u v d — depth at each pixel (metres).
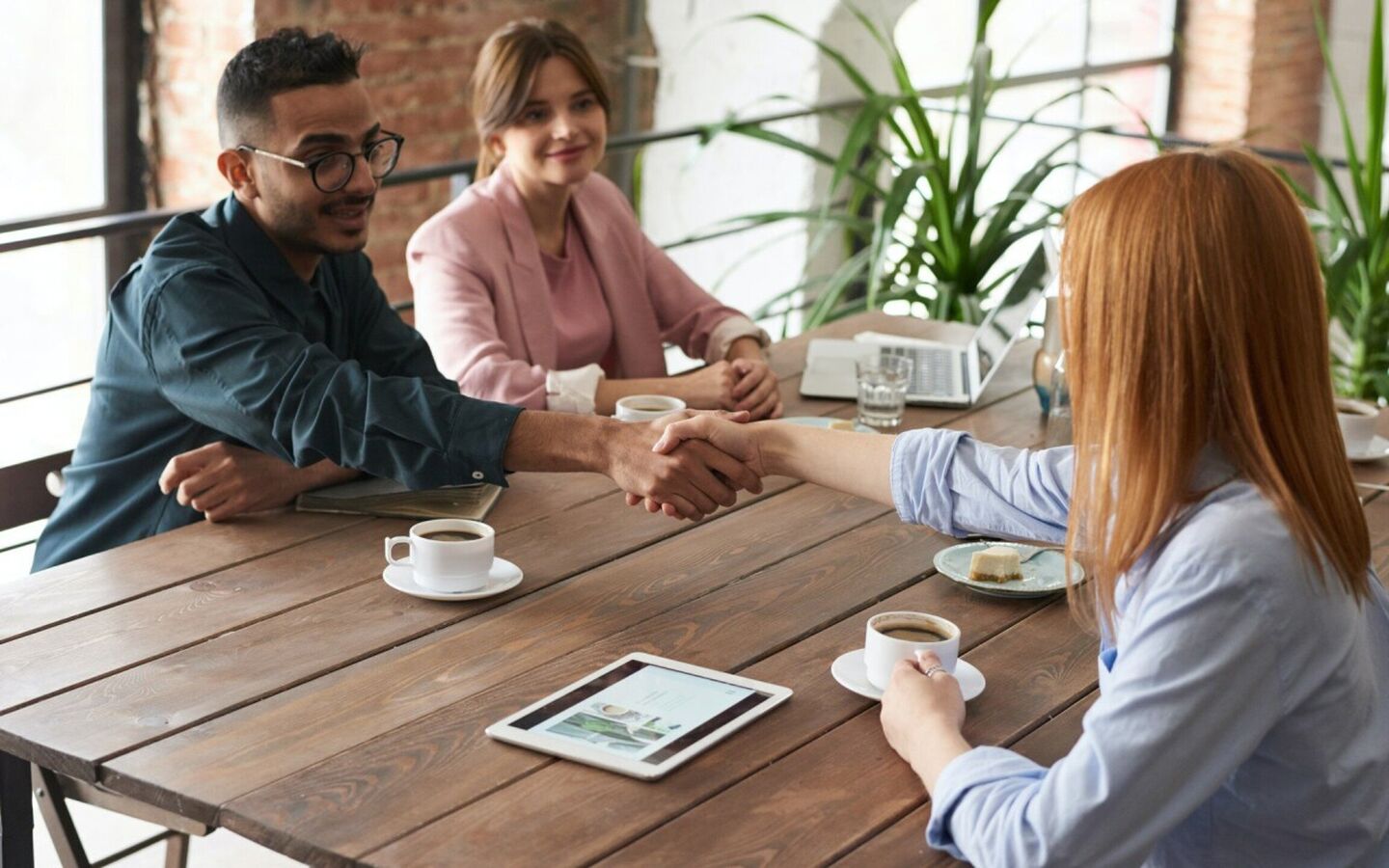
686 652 1.54
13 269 4.41
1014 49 5.87
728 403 2.40
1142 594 1.14
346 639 1.55
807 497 2.04
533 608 1.65
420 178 3.23
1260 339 1.10
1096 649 1.58
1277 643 1.08
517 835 1.19
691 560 1.80
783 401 2.48
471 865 1.15
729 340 2.79
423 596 1.66
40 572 1.72
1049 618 1.66
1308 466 1.11
